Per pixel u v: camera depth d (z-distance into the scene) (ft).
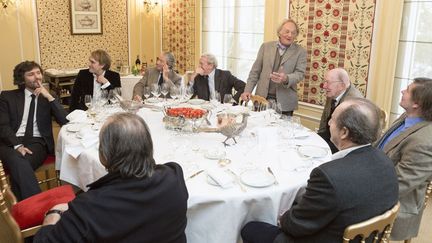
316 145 7.61
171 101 10.89
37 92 9.66
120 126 4.16
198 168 6.30
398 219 6.33
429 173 6.10
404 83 11.36
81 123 8.64
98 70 12.15
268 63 12.21
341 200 4.23
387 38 11.23
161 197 4.23
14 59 16.31
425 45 10.70
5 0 15.53
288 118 8.45
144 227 4.19
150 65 20.35
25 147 9.39
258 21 15.34
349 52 12.26
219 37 17.35
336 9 12.35
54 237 4.03
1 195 5.29
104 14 18.54
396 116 11.73
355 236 4.26
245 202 5.51
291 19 13.05
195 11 18.02
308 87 13.71
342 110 4.73
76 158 7.23
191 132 8.00
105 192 4.05
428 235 8.82
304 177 6.08
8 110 9.59
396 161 6.54
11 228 5.41
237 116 8.62
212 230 5.57
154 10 19.86
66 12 17.42
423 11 10.58
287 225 4.82
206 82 12.44
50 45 17.26
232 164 6.52
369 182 4.36
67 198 6.51
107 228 3.98
